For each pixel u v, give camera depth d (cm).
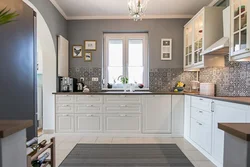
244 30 224
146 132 380
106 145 324
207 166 243
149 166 242
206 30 317
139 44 454
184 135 376
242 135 71
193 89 414
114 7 382
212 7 316
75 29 439
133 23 436
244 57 226
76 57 441
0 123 92
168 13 418
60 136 376
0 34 129
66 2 358
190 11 406
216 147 246
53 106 387
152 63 438
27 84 166
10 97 141
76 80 433
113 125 381
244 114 193
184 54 426
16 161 90
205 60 320
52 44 369
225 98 231
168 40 435
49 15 347
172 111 379
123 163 251
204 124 283
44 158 186
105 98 381
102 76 446
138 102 380
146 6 374
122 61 456
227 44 252
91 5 372
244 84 268
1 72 131
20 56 154
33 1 286
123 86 452
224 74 317
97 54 440
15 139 89
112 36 453
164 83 438
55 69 385
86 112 381
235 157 78
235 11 243
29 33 169
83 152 291
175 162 255
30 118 171
